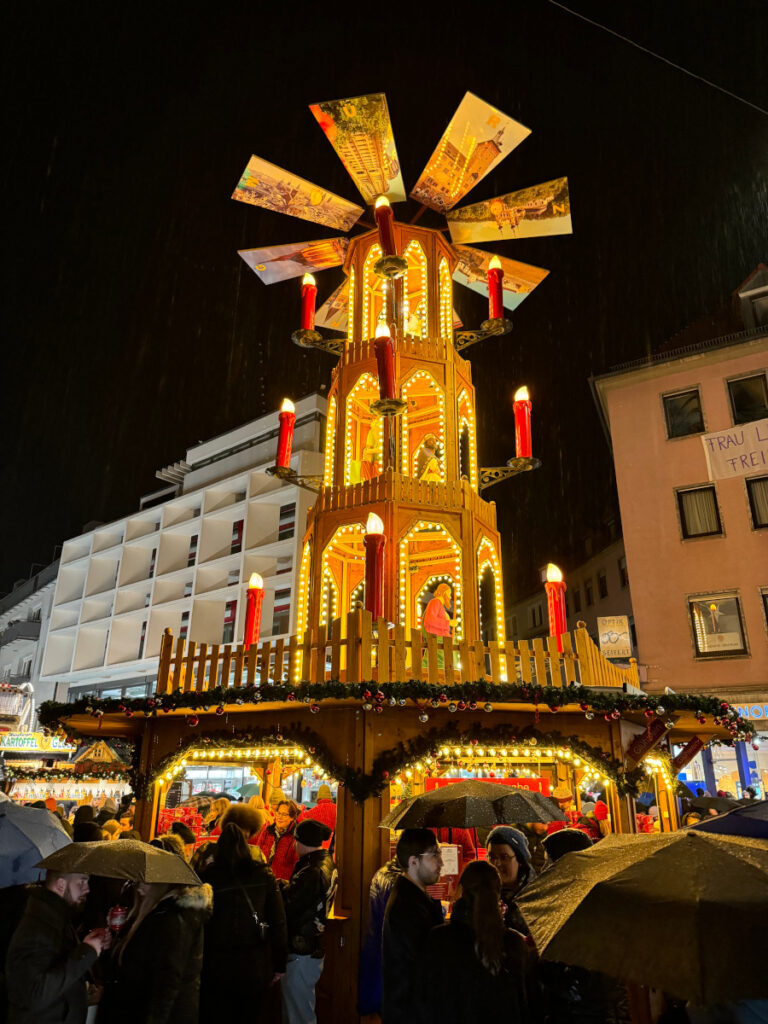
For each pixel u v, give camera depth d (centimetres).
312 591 1114
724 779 2019
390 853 726
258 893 467
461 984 329
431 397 1339
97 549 5409
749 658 1994
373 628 746
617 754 798
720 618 2064
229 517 4512
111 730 994
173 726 904
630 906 247
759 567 2048
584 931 248
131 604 4962
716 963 217
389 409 986
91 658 5131
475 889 347
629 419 2344
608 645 2119
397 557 1052
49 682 5262
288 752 867
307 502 4088
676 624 2102
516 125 1206
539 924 275
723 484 2155
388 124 1202
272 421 4603
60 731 963
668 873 254
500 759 972
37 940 334
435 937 346
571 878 292
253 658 793
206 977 443
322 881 537
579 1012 348
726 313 2458
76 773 1341
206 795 1332
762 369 2191
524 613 4056
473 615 1066
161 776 886
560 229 1323
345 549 1292
